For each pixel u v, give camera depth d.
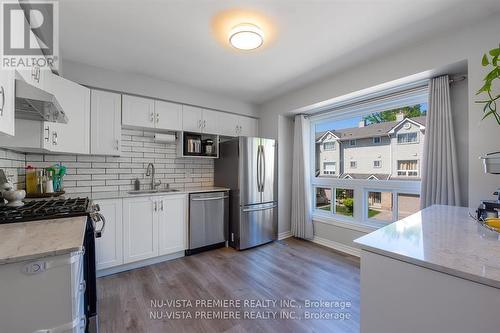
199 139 3.40
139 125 2.83
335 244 3.25
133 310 1.80
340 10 1.68
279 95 3.61
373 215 2.96
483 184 1.74
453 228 1.14
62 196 2.26
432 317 0.72
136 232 2.53
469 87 1.82
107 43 2.12
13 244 0.89
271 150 3.57
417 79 2.27
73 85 2.21
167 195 2.76
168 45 2.17
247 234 3.22
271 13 1.72
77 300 0.92
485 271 0.65
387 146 2.84
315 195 3.71
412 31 1.94
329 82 2.90
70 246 0.87
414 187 2.55
